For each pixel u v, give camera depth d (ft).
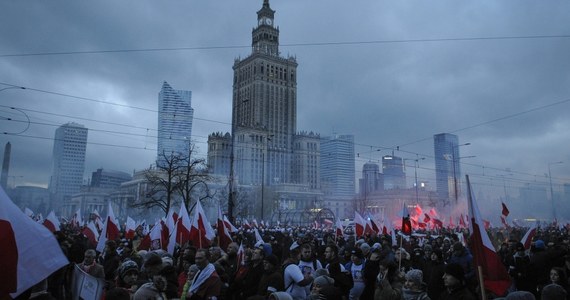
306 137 491.72
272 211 376.48
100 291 21.71
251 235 91.09
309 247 32.83
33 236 14.74
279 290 27.43
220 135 413.18
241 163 423.64
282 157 493.77
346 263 41.65
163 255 39.09
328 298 23.82
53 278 23.73
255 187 396.78
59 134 342.23
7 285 13.60
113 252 39.34
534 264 38.86
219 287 27.66
